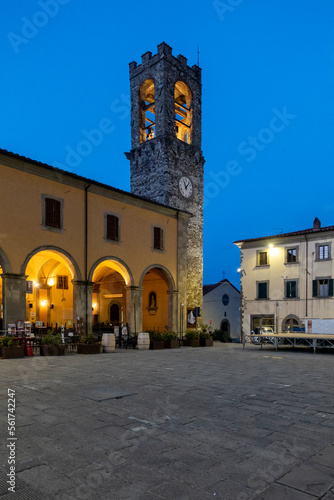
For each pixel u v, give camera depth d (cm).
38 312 2516
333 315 2970
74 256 2044
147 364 1189
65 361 1259
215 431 500
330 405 654
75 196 2086
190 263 3170
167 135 3109
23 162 1823
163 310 2817
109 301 2955
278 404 655
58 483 350
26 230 1827
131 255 2394
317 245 3106
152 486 345
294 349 2038
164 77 3159
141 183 3200
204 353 1655
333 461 407
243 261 3509
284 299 3228
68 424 524
